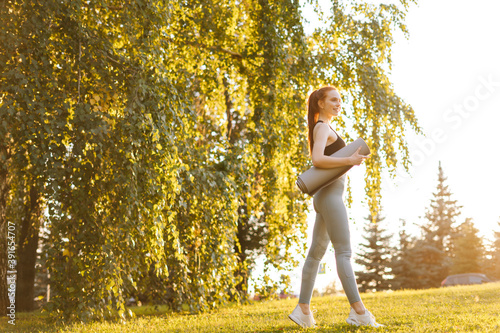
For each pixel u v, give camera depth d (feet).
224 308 25.62
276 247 27.02
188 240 21.88
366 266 144.87
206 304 23.00
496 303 19.08
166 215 19.86
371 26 30.71
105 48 17.46
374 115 30.04
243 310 23.16
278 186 26.20
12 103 14.89
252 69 26.35
